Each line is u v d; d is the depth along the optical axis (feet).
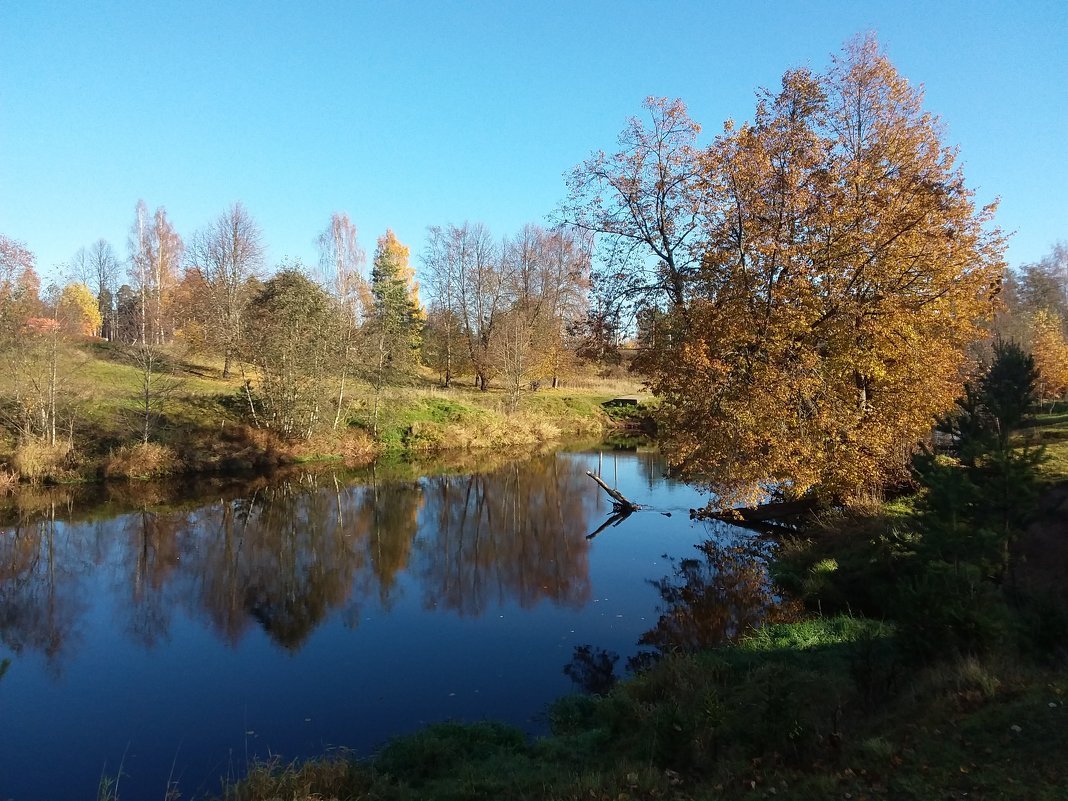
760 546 57.21
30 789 24.79
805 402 54.24
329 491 88.74
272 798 20.39
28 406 85.10
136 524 69.05
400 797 21.01
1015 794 13.93
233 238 143.13
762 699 22.26
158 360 97.45
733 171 53.26
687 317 58.08
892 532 40.75
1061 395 106.22
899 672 21.81
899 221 52.75
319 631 41.34
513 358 155.33
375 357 126.62
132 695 32.65
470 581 51.62
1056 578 30.17
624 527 69.10
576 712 28.58
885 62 59.72
